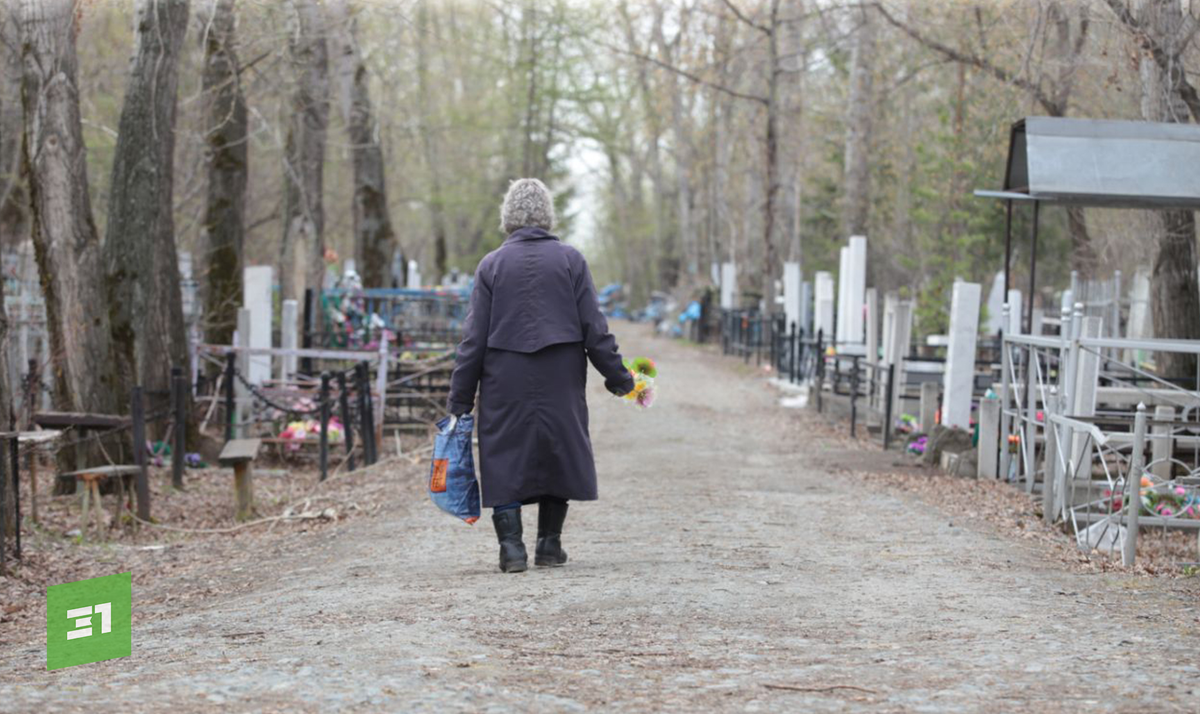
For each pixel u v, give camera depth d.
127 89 16.00
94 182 26.58
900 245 40.56
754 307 40.50
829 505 12.19
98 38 22.61
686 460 16.14
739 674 5.38
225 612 7.58
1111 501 10.41
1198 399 13.44
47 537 11.54
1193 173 14.41
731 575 8.04
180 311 16.62
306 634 6.40
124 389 16.05
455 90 55.03
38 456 14.70
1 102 20.58
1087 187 14.26
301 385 19.55
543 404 7.82
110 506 13.30
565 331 7.74
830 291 28.09
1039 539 10.48
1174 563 9.55
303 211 25.39
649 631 6.25
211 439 17.14
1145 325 22.03
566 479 7.95
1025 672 5.45
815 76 47.44
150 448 16.16
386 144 43.78
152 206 16.14
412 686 5.12
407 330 27.31
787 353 29.12
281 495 14.58
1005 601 7.39
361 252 34.50
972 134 30.00
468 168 55.22
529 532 10.59
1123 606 7.31
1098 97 20.94
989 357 23.19
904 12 22.83
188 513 13.43
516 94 53.28
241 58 22.80
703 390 27.39
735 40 37.66
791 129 36.47
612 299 96.62
